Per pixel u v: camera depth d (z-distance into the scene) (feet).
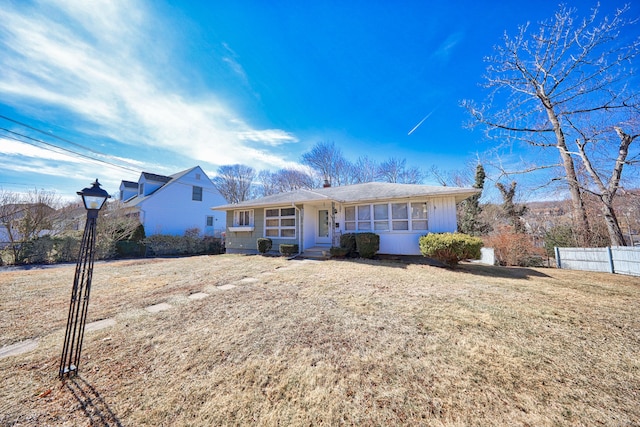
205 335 10.23
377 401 6.40
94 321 11.91
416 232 31.71
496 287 17.13
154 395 6.71
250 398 6.58
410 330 10.48
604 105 30.71
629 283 18.62
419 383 7.07
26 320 12.03
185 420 5.88
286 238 38.34
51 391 6.86
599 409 6.04
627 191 31.24
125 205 57.72
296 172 84.23
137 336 10.19
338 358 8.40
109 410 6.17
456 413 5.95
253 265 27.86
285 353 8.76
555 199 41.11
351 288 17.16
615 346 9.05
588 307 13.12
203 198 69.31
